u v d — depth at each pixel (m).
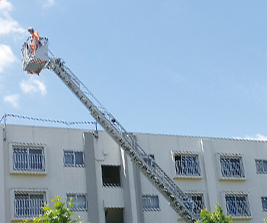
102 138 43.09
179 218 43.41
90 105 37.72
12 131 40.19
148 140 44.59
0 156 39.03
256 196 47.28
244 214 46.16
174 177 44.44
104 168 45.44
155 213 42.88
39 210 39.25
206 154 46.31
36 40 37.28
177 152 45.22
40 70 38.06
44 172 40.06
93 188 41.25
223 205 45.41
